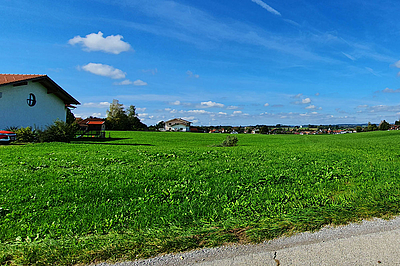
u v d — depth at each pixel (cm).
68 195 515
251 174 730
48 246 322
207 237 344
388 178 701
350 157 1141
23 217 411
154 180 645
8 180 613
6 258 298
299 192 563
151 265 287
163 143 2981
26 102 2169
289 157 1122
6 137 1656
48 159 949
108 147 1573
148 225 387
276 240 341
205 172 749
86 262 293
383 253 308
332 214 416
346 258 297
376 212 427
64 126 2008
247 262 290
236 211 439
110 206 462
